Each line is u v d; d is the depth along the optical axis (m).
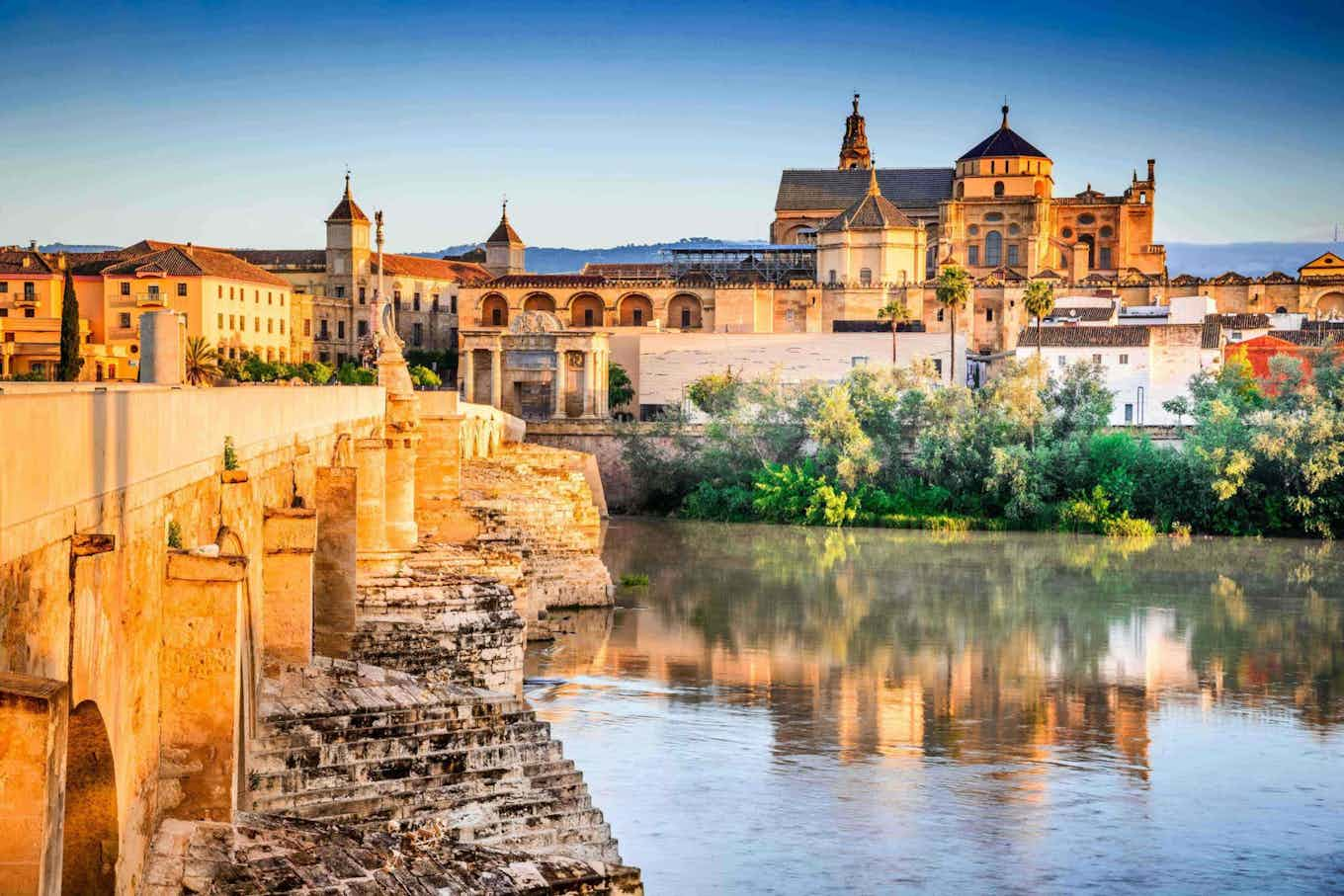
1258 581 114.31
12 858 14.53
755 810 52.97
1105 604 102.06
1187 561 126.56
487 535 85.00
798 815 52.62
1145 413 195.75
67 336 121.81
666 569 118.00
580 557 97.38
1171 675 78.94
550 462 121.19
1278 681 77.81
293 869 25.00
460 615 51.03
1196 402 174.12
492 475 103.69
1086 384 165.38
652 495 174.62
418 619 50.25
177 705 25.66
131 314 199.50
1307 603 103.25
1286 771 60.72
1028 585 111.00
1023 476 152.88
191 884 23.55
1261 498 151.62
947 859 48.62
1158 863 49.09
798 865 47.47
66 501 17.67
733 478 169.50
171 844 24.59
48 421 16.80
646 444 176.50
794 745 62.19
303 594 38.34
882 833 51.03
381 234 87.88
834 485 161.62
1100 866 48.66
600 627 89.50
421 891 26.12
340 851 26.33
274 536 38.00
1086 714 69.81
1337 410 162.75
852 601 101.81
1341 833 52.94
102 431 19.52
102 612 19.62
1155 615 97.38
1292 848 51.19
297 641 38.50
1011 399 161.88
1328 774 60.28
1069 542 141.12
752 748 61.56
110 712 20.22
